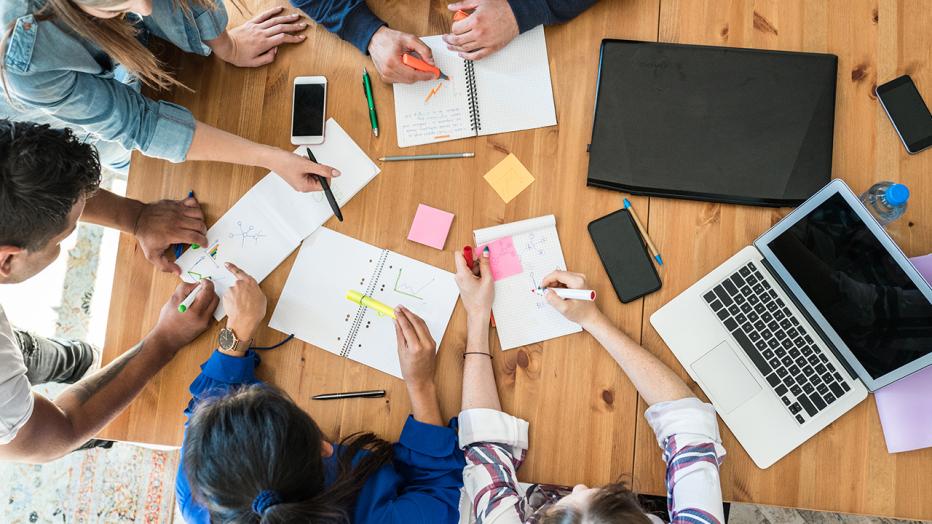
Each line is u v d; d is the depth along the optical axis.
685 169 1.28
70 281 2.11
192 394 1.27
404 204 1.34
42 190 1.02
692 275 1.28
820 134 1.27
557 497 1.31
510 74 1.35
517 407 1.26
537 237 1.31
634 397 1.25
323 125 1.37
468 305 1.28
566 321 1.28
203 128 1.31
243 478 0.91
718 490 1.13
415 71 1.34
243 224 1.36
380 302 1.29
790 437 1.21
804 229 1.18
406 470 1.23
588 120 1.33
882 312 1.14
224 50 1.37
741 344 1.25
